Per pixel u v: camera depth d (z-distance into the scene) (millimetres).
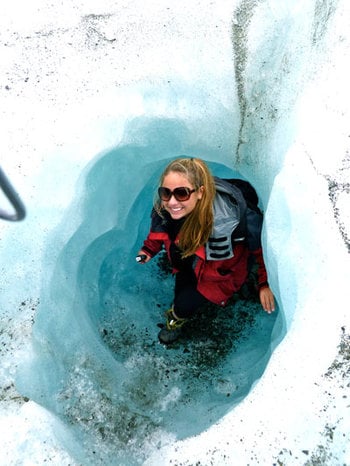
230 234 1521
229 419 1280
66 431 1509
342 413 1229
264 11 1782
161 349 2119
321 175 1451
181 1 1858
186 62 1805
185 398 1940
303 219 1426
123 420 1686
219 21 1812
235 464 1234
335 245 1365
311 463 1204
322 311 1308
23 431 1391
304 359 1278
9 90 1817
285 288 1416
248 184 1657
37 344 1554
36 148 1730
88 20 1892
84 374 1702
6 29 1916
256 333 2143
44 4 1935
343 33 1541
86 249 1834
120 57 1826
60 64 1841
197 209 1453
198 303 1814
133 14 1872
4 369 1493
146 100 1793
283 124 1656
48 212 1653
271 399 1267
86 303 1906
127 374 1981
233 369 2021
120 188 1910
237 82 1787
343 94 1511
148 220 2299
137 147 1850
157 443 1646
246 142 1838
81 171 1699
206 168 1449
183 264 1715
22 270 1603
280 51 1741
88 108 1771
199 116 1811
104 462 1544
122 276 2238
